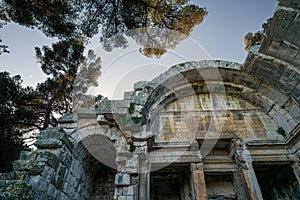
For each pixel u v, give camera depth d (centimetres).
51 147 707
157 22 940
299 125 923
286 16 756
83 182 940
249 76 1162
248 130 1123
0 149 1064
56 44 1402
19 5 836
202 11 952
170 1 907
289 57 911
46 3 844
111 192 1093
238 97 1280
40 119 1349
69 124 870
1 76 1188
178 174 1070
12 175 559
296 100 1012
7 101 1177
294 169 964
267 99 1182
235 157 1012
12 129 1148
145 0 884
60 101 1473
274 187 1148
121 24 931
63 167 725
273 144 1011
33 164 595
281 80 1030
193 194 889
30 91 1350
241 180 961
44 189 593
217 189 1062
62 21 927
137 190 768
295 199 1049
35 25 930
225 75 1216
